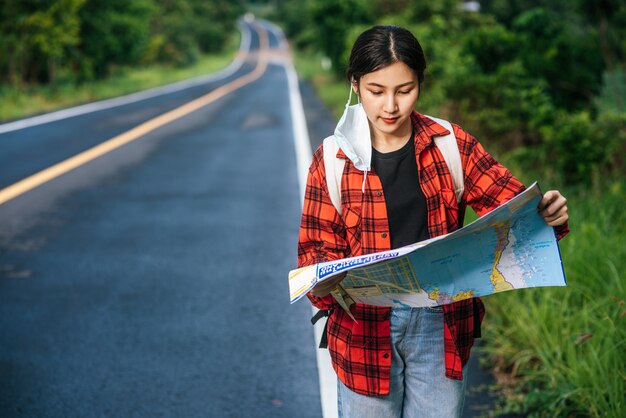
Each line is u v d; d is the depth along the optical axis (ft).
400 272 5.96
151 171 32.94
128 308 15.51
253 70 182.70
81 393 11.69
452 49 42.75
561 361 11.32
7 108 61.72
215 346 13.52
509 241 5.89
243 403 11.32
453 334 6.46
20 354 13.16
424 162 6.29
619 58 40.73
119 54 111.04
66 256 19.48
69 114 59.98
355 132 6.27
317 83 96.53
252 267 18.47
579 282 13.44
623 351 10.62
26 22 78.28
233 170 33.09
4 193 27.68
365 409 6.66
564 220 5.75
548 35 32.35
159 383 12.03
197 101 76.18
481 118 28.45
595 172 22.56
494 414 10.71
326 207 6.46
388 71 5.76
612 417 9.59
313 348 13.43
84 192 28.14
